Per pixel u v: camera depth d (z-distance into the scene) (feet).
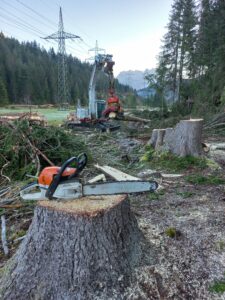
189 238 7.42
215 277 5.92
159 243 7.08
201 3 59.93
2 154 14.37
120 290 5.37
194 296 5.45
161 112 58.90
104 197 6.14
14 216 9.78
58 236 5.48
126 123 39.19
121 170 15.76
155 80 71.67
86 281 5.28
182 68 69.00
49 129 16.61
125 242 5.96
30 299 5.43
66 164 5.65
